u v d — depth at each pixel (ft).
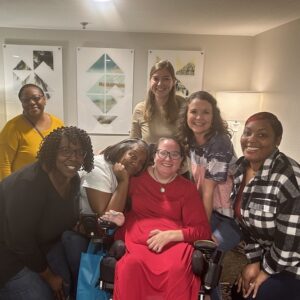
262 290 5.27
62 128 5.57
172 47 13.32
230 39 13.32
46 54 13.16
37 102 8.49
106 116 13.85
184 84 13.50
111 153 6.40
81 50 13.21
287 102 10.39
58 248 5.89
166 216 5.89
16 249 5.15
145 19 10.54
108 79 13.52
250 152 5.47
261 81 12.53
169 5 8.54
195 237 5.55
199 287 4.97
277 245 5.16
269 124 5.40
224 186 6.29
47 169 5.38
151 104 7.93
